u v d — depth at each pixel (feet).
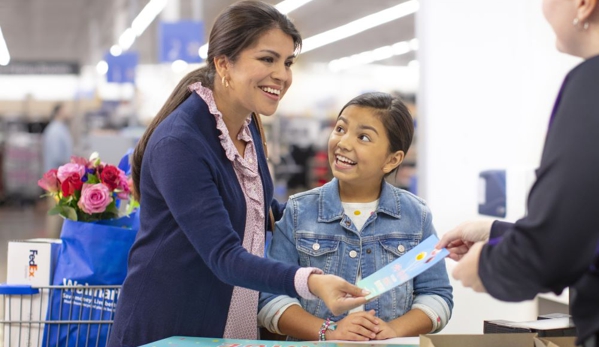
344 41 65.41
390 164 6.49
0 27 64.95
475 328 12.34
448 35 13.21
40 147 64.85
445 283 6.66
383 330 5.89
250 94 5.77
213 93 6.07
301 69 83.20
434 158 13.46
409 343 5.61
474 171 12.96
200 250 5.38
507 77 12.51
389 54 73.82
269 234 7.36
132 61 44.11
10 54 84.33
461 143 13.14
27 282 7.23
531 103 12.16
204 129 5.87
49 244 7.23
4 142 68.28
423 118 13.67
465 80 13.03
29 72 76.59
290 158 45.65
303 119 65.72
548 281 3.88
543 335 5.49
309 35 62.08
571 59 11.30
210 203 5.44
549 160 3.87
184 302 5.85
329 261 6.49
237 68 5.75
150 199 5.88
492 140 12.73
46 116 80.84
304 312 6.30
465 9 13.01
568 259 3.77
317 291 4.99
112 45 74.90
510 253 3.96
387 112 6.34
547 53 11.87
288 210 6.72
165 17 49.14
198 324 5.93
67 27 65.87
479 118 12.91
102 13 57.77
